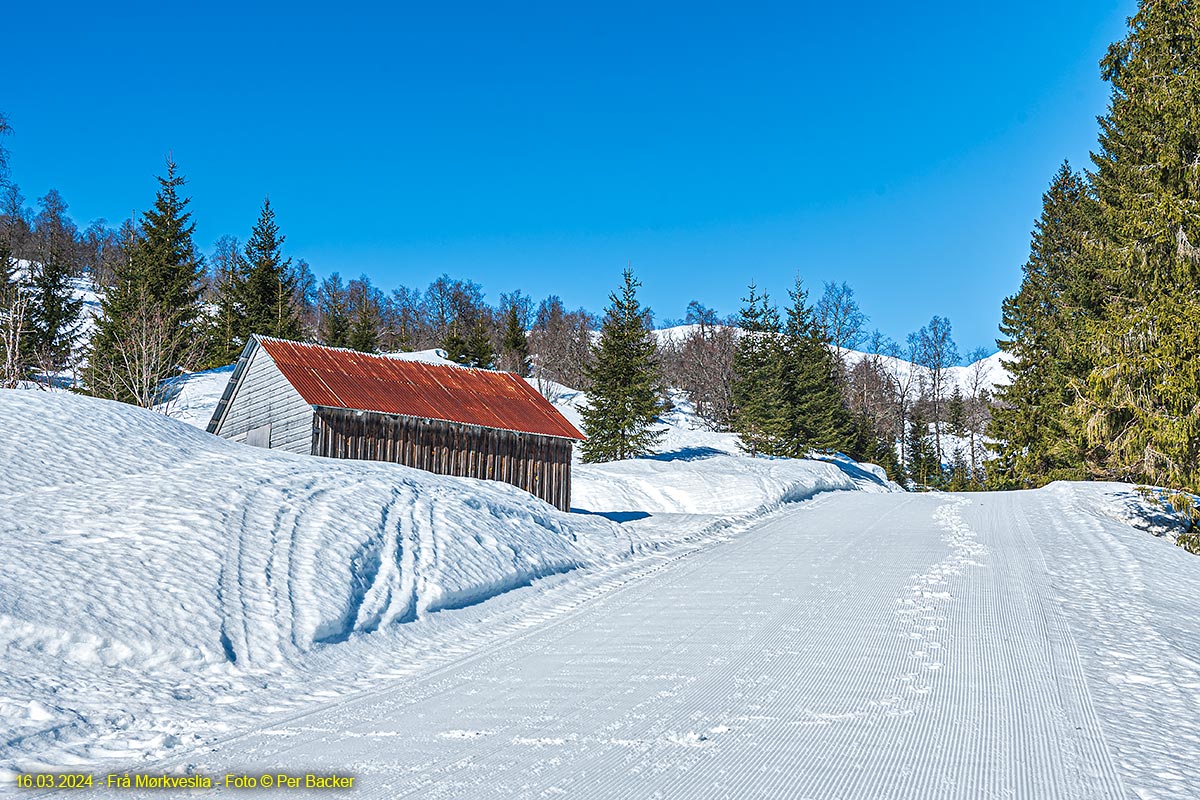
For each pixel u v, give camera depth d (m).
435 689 8.21
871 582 12.95
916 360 99.25
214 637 8.88
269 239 61.22
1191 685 7.12
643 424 46.47
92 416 15.91
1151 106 18.00
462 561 13.37
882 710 6.71
